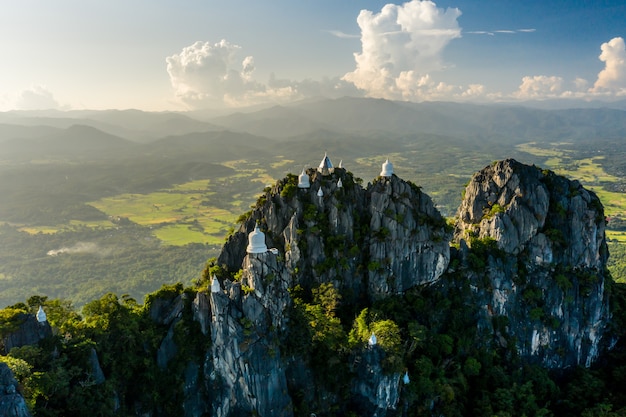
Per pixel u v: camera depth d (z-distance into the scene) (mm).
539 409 102625
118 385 84188
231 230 120438
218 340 88125
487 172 139250
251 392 86750
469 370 106688
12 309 81625
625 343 134125
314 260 114000
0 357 69562
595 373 120688
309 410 91250
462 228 137125
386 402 92688
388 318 106688
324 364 94250
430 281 118188
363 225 118938
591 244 128750
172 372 89562
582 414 103562
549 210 130000
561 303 123188
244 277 93188
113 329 88938
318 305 103375
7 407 61562
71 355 78625
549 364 123250
